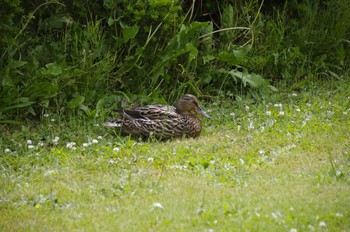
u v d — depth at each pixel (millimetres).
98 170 12086
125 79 15922
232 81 17062
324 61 18500
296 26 18406
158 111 14320
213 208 9844
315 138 13578
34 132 14070
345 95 16891
